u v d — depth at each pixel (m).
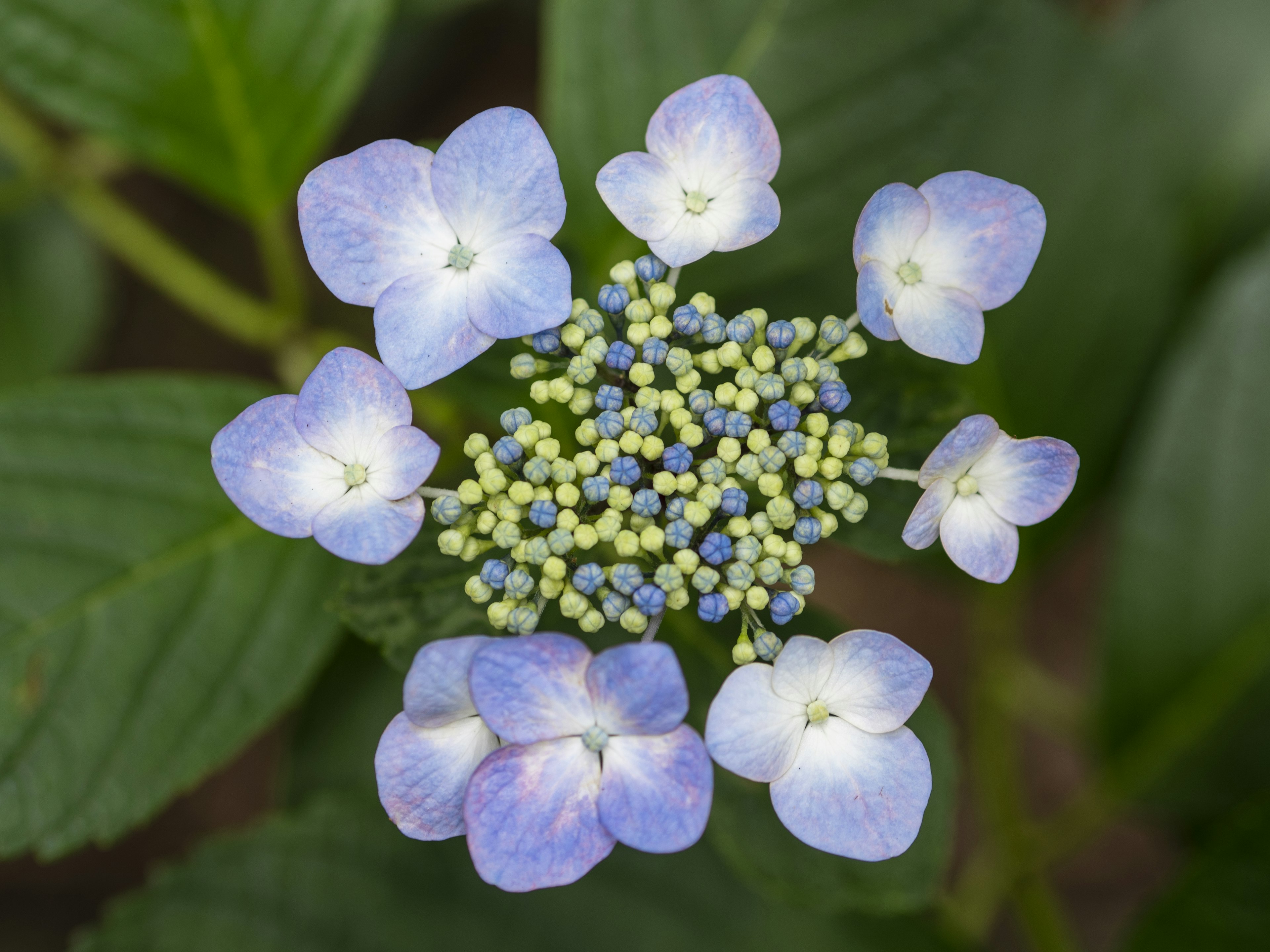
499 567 0.36
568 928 0.45
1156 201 0.47
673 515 0.37
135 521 0.41
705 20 0.41
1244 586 0.47
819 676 0.36
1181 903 0.45
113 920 0.43
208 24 0.42
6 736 0.40
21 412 0.41
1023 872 0.48
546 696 0.35
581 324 0.37
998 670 0.49
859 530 0.39
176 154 0.43
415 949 0.44
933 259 0.38
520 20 0.58
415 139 0.58
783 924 0.45
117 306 0.57
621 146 0.42
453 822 0.36
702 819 0.35
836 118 0.42
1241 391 0.46
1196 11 0.49
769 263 0.42
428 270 0.37
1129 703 0.47
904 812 0.36
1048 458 0.36
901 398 0.39
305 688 0.45
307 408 0.36
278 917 0.44
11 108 0.46
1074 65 0.47
